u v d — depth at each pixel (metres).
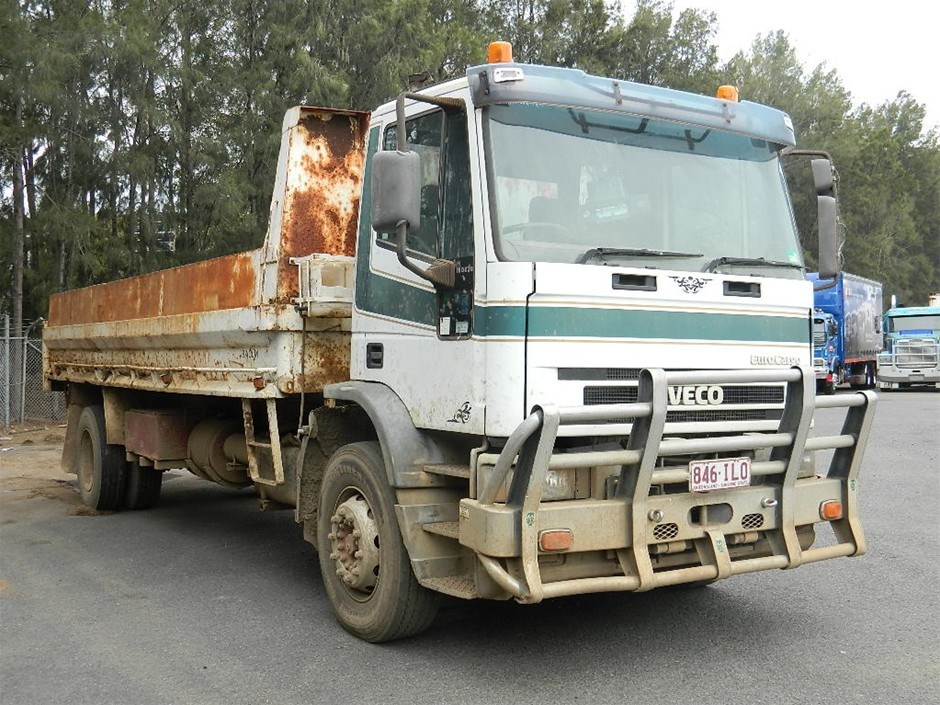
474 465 4.62
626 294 4.78
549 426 4.27
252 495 11.02
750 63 56.97
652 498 4.68
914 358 29.78
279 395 6.35
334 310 6.19
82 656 5.27
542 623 5.71
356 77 26.48
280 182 6.61
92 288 9.95
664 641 5.34
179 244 26.98
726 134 5.48
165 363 8.25
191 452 8.41
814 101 56.50
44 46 20.58
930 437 14.95
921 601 6.09
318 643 5.43
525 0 42.59
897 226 63.97
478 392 4.66
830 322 27.06
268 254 6.48
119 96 25.00
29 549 8.04
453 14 40.38
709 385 5.00
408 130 5.39
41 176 24.91
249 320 6.45
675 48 47.53
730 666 4.91
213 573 7.17
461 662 5.04
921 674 4.78
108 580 6.97
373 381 5.57
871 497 9.73
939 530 8.17
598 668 4.91
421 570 4.95
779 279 5.38
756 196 5.53
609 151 5.04
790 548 5.05
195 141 26.05
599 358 4.69
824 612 5.88
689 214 5.23
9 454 14.66
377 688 4.69
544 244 4.75
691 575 4.72
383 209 4.64
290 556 7.77
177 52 26.62
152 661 5.16
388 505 5.16
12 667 5.11
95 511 9.84
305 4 26.16
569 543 4.46
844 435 5.34
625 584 4.56
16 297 22.81
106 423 9.60
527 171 4.79
